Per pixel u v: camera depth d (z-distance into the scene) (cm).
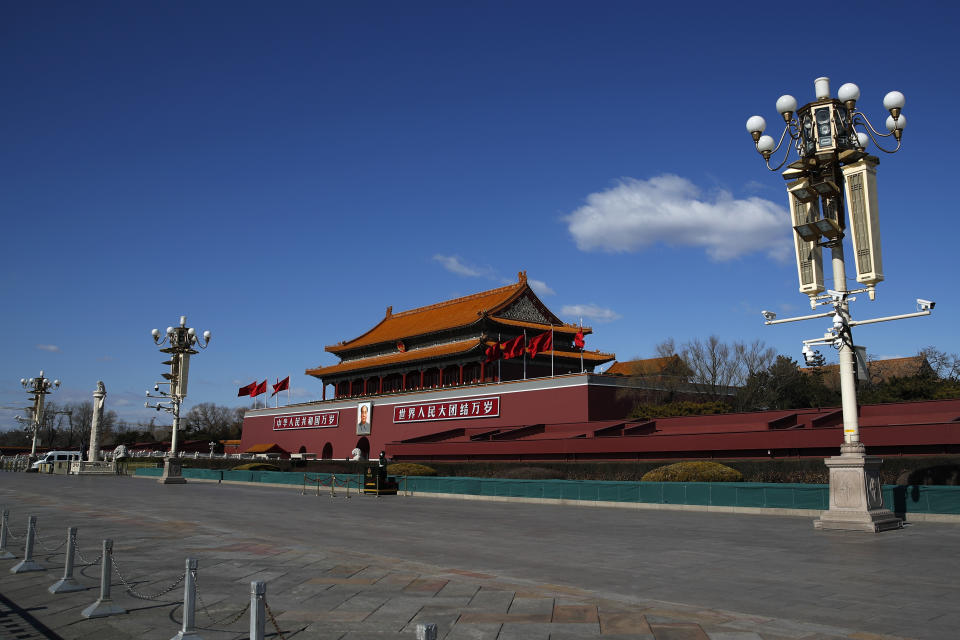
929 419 3988
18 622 1167
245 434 11175
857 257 2325
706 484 3078
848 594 1291
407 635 1037
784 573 1509
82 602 1295
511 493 3841
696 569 1576
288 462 7231
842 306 2327
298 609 1202
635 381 6425
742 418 4844
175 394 5716
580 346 6962
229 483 6056
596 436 5166
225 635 1073
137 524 2548
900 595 1277
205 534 2248
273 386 9988
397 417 8044
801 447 3950
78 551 1870
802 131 2466
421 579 1446
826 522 2269
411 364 8519
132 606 1259
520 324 7769
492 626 1077
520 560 1731
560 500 3597
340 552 1836
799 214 2508
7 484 5503
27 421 10169
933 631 1038
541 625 1079
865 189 2336
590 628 1059
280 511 3180
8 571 1602
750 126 2525
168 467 5709
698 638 1002
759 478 4044
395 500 4006
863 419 4278
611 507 3375
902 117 2314
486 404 6950
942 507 2444
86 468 7331
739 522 2577
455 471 5812
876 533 2133
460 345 7931
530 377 7988
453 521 2716
